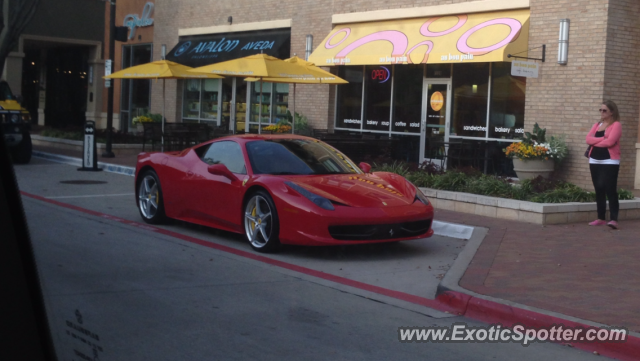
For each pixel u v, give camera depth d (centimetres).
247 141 832
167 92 2380
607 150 928
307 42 1828
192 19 2281
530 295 567
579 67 1248
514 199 1018
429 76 1589
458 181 1136
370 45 1579
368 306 566
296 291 606
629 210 1022
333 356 441
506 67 1426
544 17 1302
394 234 726
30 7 1822
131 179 1430
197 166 859
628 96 1250
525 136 1330
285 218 721
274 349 450
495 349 469
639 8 1252
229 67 1369
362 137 1560
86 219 949
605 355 460
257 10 2020
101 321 495
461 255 732
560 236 856
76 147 1998
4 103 1577
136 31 2577
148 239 827
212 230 902
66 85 3069
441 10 1503
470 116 1504
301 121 1823
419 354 454
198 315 522
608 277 638
